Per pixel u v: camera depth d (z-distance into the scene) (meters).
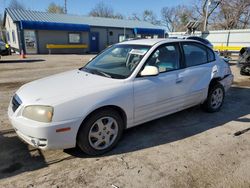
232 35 21.03
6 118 4.65
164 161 3.22
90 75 3.76
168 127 4.34
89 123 3.14
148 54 3.79
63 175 2.89
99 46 29.58
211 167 3.08
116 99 3.30
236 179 2.85
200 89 4.59
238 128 4.34
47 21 25.56
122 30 30.86
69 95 3.04
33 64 14.42
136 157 3.31
